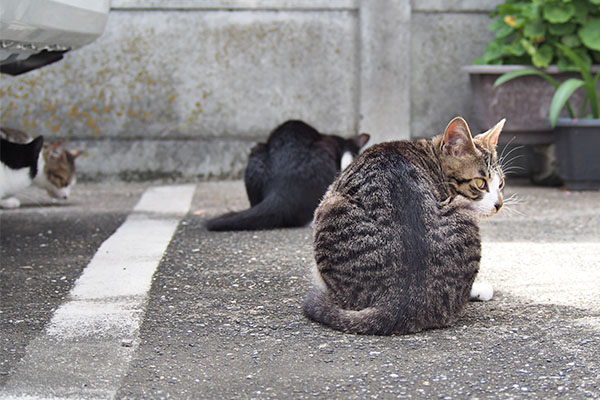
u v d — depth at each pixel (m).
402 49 4.04
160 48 4.00
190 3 3.99
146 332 2.69
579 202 3.64
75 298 2.83
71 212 3.56
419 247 2.65
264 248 3.15
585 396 2.48
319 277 2.75
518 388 2.50
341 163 3.44
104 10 3.09
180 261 3.05
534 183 3.96
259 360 2.58
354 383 2.51
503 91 3.85
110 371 2.55
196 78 4.02
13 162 3.48
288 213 3.35
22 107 3.99
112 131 4.03
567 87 3.71
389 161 2.73
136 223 3.40
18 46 3.02
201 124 4.05
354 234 2.68
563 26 3.84
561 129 3.78
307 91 4.06
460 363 2.57
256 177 3.43
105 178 4.05
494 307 2.78
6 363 2.58
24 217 3.49
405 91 4.05
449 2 4.04
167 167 4.05
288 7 4.01
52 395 2.49
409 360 2.58
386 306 2.66
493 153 2.83
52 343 2.64
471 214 2.71
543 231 3.30
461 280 2.67
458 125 2.77
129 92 4.02
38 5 2.91
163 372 2.55
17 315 2.75
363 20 4.02
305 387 2.50
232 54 4.02
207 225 3.32
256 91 4.05
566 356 2.59
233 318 2.74
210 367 2.56
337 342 2.64
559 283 2.90
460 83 4.09
